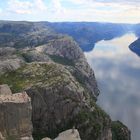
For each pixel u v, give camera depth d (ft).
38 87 609.01
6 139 315.37
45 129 575.38
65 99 609.01
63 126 589.73
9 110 327.67
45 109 592.19
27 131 334.65
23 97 350.23
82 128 593.42
